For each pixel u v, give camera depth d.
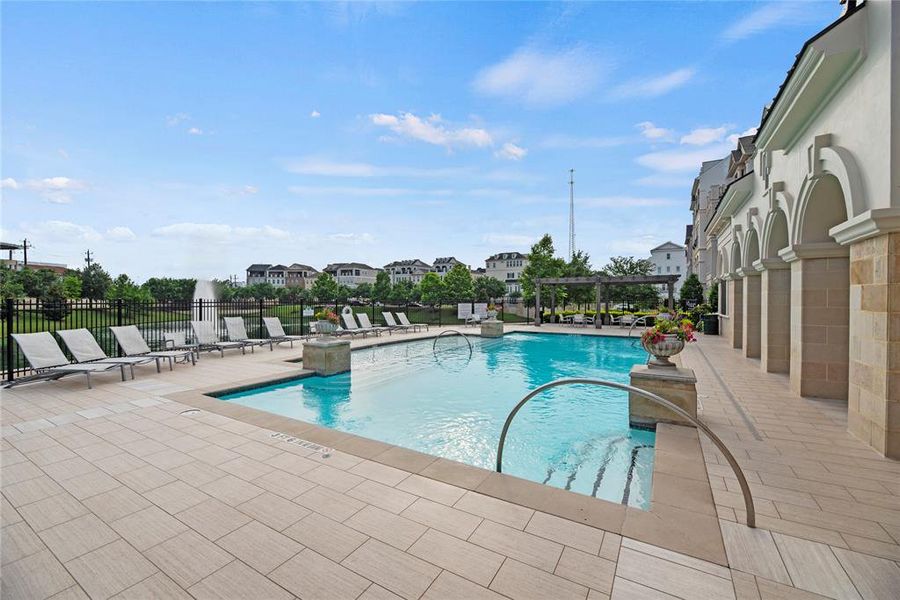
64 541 2.53
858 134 4.41
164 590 2.11
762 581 2.17
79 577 2.20
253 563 2.32
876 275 4.09
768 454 4.02
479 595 2.05
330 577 2.20
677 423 5.08
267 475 3.50
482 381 8.92
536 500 3.05
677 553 2.41
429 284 38.81
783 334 8.18
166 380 7.51
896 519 2.81
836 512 2.90
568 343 15.41
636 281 19.72
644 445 5.00
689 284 23.97
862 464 3.78
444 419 6.29
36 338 7.10
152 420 5.05
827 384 6.26
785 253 6.68
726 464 3.76
